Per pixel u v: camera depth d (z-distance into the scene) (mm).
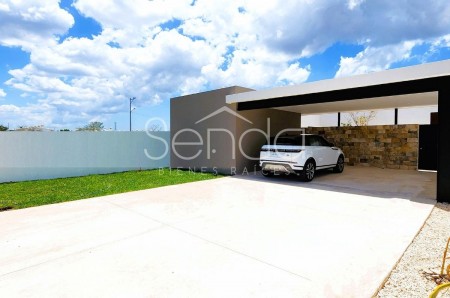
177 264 3016
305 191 6984
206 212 5051
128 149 12422
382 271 2820
